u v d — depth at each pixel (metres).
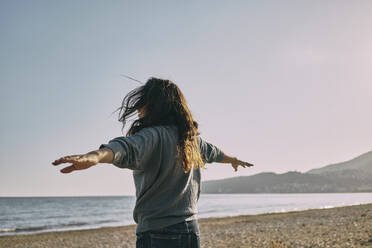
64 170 1.20
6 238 21.30
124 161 1.53
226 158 2.40
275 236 11.70
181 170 1.82
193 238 1.84
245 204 77.31
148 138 1.67
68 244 16.02
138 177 1.82
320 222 16.23
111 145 1.45
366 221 13.76
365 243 8.05
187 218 1.83
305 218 21.33
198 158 1.93
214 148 2.31
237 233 14.52
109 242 15.56
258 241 10.69
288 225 16.61
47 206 91.12
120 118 1.90
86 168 1.26
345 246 7.93
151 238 1.77
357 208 27.95
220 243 11.16
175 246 1.78
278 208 51.09
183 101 1.95
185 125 1.85
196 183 1.96
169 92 1.90
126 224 31.11
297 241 9.55
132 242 15.02
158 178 1.75
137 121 1.86
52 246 15.70
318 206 51.72
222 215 38.22
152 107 1.86
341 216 19.30
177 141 1.81
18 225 35.03
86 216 49.25
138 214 1.85
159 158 1.73
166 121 1.85
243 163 2.50
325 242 8.85
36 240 19.16
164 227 1.77
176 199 1.79
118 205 96.94
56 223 35.91
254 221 22.92
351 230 11.06
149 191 1.77
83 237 18.98
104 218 43.19
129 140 1.56
